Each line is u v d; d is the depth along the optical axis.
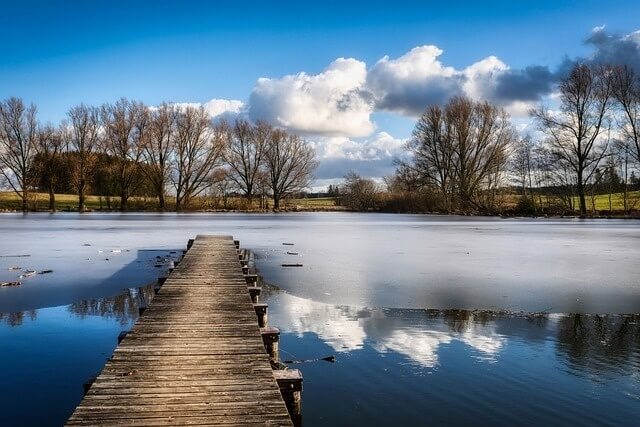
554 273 17.31
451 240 29.53
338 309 12.04
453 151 63.19
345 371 7.90
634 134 52.84
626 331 10.20
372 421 6.27
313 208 78.75
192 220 51.31
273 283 15.38
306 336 9.80
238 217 59.41
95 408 5.00
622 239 29.88
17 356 8.66
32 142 63.81
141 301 12.88
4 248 23.95
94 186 71.25
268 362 6.41
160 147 67.38
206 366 6.23
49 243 26.38
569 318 11.22
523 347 9.15
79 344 9.34
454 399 6.90
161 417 4.82
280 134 75.69
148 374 5.94
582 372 7.91
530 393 7.13
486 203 63.81
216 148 69.44
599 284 15.22
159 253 22.42
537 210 60.97
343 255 22.38
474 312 11.75
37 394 7.11
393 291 14.12
